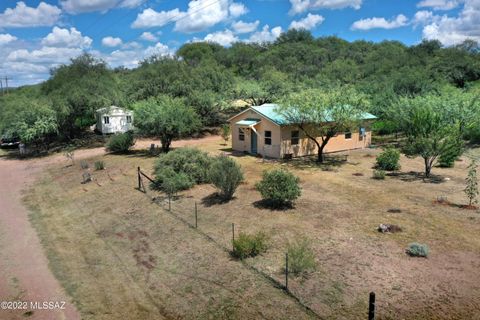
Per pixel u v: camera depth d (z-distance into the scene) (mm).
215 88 40688
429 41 71125
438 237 11422
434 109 21938
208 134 38438
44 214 17797
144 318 8922
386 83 35656
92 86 37125
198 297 9367
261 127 25000
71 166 27266
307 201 15289
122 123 39312
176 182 17672
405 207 14258
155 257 11898
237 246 10914
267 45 93312
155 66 42500
